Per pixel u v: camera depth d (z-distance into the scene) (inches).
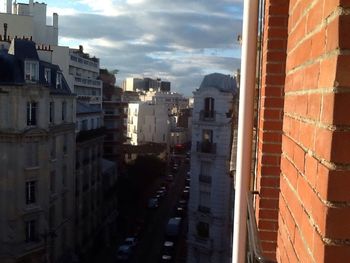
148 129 4097.0
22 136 1082.1
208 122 1334.9
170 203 2524.6
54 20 2333.9
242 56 120.3
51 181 1237.7
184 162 4104.3
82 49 2960.1
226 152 1309.1
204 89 1339.8
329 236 50.5
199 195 1374.3
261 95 150.8
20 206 1101.1
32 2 2267.5
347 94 49.1
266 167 138.9
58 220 1288.1
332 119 49.9
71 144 1379.2
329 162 50.6
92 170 1675.7
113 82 3523.6
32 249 1138.7
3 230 1093.8
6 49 1206.3
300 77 74.1
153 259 1675.7
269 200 138.7
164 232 1988.2
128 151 3176.7
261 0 170.4
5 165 1083.3
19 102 1070.4
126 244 1758.1
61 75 1331.2
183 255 1689.2
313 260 55.7
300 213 68.0
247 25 119.1
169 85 7800.2
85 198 1585.9
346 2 48.4
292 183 78.0
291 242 76.8
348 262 49.8
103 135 1809.8
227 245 1326.3
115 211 2069.4
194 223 1391.5
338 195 49.9
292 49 87.4
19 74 1101.7
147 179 2487.7
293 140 79.3
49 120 1184.8
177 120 4670.3
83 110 1690.5
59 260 1302.9
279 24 139.6
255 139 168.1
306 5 71.0
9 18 1873.8
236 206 119.8
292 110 82.7
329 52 52.5
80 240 1534.2
